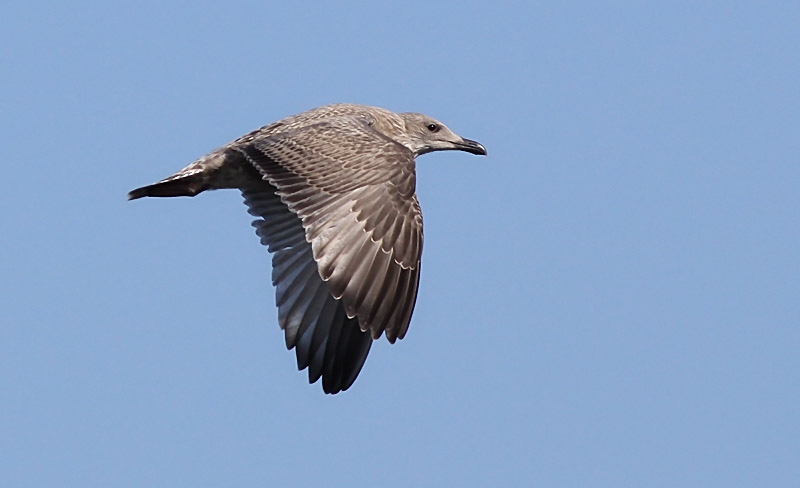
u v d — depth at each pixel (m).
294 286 14.79
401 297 12.87
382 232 12.93
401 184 13.27
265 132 15.20
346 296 12.59
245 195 15.19
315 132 14.02
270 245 14.99
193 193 15.19
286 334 14.71
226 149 14.91
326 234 12.82
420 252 13.11
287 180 13.39
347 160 13.41
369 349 14.53
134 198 15.07
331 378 14.52
